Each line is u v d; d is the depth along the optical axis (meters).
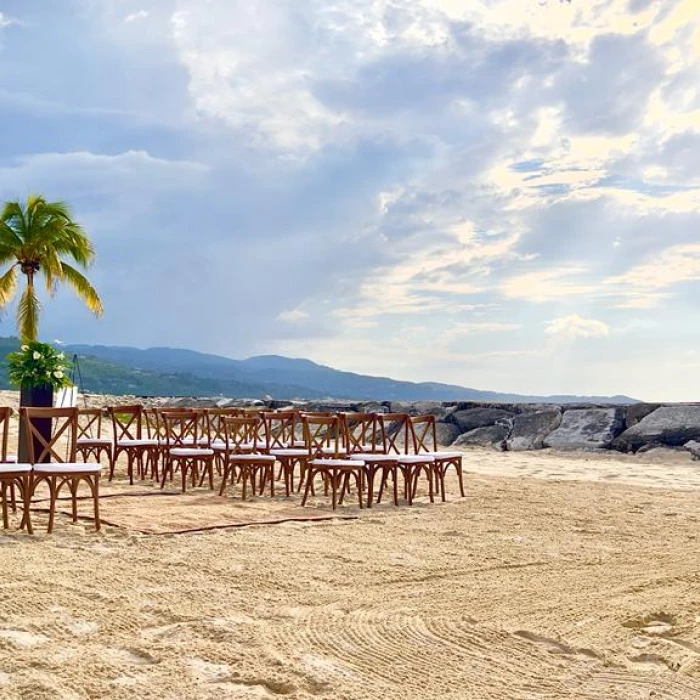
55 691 3.20
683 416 14.84
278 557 5.91
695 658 3.65
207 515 7.86
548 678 3.42
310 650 3.74
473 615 4.36
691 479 11.30
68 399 10.76
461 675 3.45
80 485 10.20
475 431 16.83
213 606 4.50
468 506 8.76
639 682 3.37
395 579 5.25
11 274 24.88
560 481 10.98
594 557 6.03
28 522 6.76
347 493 9.75
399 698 3.19
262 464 9.02
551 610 4.46
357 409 18.42
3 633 3.95
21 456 9.99
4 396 20.48
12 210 24.48
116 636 3.94
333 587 5.02
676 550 6.32
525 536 6.93
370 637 3.95
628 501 9.12
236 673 3.43
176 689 3.26
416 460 8.96
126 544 6.37
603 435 15.30
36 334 25.19
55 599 4.61
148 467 12.30
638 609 4.45
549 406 16.73
